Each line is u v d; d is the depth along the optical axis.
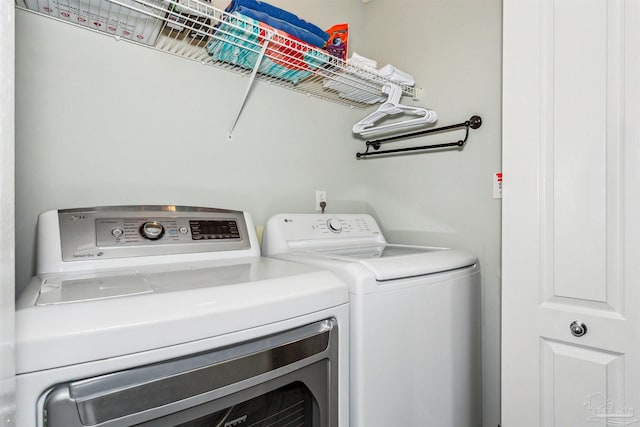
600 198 0.93
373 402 0.99
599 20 0.93
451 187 1.70
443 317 1.21
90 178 1.19
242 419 0.76
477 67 1.60
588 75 0.94
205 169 1.47
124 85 1.26
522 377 1.06
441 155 1.75
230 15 1.16
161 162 1.35
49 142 1.12
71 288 0.73
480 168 1.59
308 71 1.55
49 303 0.61
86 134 1.18
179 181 1.40
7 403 0.41
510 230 1.08
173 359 0.64
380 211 2.04
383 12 2.02
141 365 0.60
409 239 1.88
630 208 0.88
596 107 0.93
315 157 1.89
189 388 0.65
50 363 0.52
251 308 0.73
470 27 1.63
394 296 1.05
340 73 1.57
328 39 1.50
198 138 1.45
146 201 1.31
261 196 1.66
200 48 1.42
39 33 1.10
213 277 0.87
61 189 1.14
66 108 1.15
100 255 1.00
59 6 1.07
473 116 1.61
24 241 1.07
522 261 1.06
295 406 0.86
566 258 0.98
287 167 1.77
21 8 1.07
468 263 1.34
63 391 0.54
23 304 0.60
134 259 1.05
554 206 1.00
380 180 2.04
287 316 0.79
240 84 1.58
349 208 2.06
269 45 1.32
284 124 1.76
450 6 1.71
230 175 1.55
